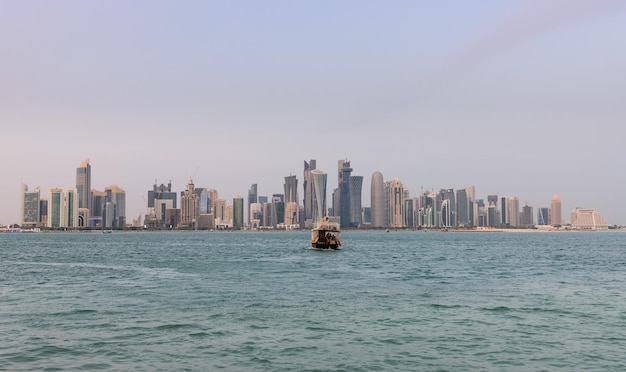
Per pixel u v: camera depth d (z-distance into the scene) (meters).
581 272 74.56
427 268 81.81
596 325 34.28
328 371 24.25
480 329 32.97
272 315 37.41
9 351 27.23
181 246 191.12
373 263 93.56
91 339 29.84
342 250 151.50
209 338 30.19
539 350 28.03
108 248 172.62
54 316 36.97
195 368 24.44
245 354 26.83
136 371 23.88
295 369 24.48
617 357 26.73
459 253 136.25
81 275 69.50
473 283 59.06
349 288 53.69
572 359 26.38
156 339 29.89
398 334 31.47
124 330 32.22
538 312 39.03
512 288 54.09
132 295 48.03
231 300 44.72
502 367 25.05
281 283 58.19
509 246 194.12
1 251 149.88
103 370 24.06
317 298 46.03
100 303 43.03
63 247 182.75
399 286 55.56
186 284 57.19
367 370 24.48
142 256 120.12
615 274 71.25
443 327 33.53
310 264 90.38
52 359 25.80
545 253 136.50
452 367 25.02
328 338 30.36
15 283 59.25
